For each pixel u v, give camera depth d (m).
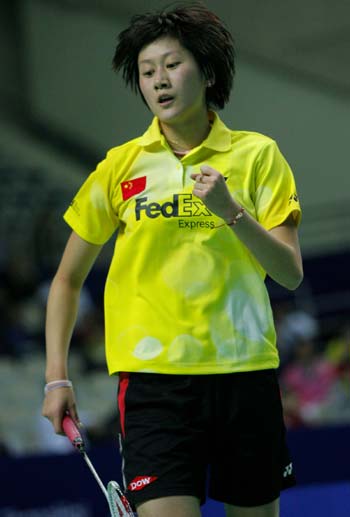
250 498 7.07
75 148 36.28
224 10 34.75
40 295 25.58
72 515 14.16
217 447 7.07
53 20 37.28
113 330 7.22
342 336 24.86
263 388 7.08
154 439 6.84
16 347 24.22
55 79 37.03
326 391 21.83
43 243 29.20
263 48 34.47
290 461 7.36
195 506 6.72
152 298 7.07
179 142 7.32
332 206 33.56
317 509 13.82
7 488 14.20
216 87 7.41
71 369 24.00
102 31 35.91
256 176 7.22
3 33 37.91
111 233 7.54
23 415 22.34
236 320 7.02
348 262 29.50
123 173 7.29
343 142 33.56
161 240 7.07
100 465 14.31
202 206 7.05
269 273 6.92
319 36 33.84
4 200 33.25
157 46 7.09
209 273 7.02
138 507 6.79
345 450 15.10
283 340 24.56
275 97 34.16
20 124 37.03
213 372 6.94
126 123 35.22
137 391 7.03
